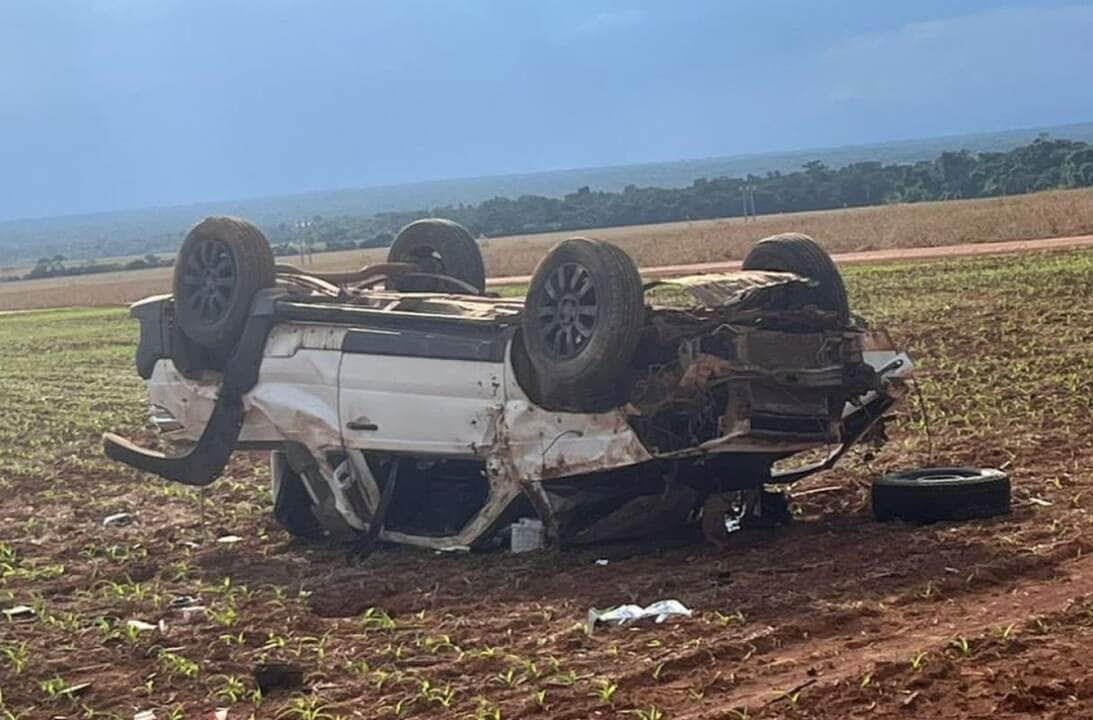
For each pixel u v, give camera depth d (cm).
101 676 837
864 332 1089
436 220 1374
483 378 1084
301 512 1270
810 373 1024
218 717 748
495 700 739
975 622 822
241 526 1330
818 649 796
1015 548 979
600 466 1049
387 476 1188
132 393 2639
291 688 791
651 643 815
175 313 1270
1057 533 1012
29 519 1411
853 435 1130
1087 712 659
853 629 830
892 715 672
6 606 1022
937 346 2244
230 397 1234
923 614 847
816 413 1047
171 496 1497
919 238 5997
